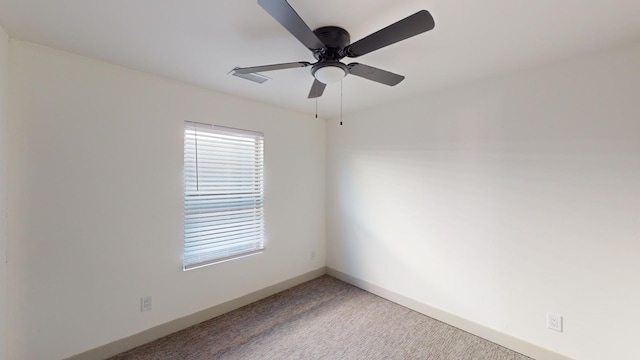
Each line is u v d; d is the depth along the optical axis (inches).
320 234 145.6
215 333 93.4
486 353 83.6
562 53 73.3
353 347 86.2
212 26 61.6
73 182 75.5
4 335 66.1
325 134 146.6
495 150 89.4
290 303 115.4
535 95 81.6
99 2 53.3
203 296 101.3
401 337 91.5
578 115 74.7
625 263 68.6
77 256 76.2
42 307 71.3
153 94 89.2
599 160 71.8
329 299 119.3
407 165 112.7
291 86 99.5
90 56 76.6
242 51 73.4
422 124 108.0
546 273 79.8
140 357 81.0
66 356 74.4
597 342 72.0
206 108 102.0
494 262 89.7
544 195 80.3
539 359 80.2
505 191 87.4
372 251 125.9
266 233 122.0
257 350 84.6
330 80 68.8
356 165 132.5
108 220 81.0
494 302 89.4
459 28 61.6
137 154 86.2
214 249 105.0
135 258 85.9
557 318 77.7
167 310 92.4
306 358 81.1
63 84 73.9
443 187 101.8
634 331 67.5
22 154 68.8
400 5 53.8
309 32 52.3
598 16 57.0
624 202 68.7
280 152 127.2
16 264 68.2
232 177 111.0
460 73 86.7
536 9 54.7
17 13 56.9
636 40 66.2
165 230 92.1
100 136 79.5
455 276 98.5
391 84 75.4
